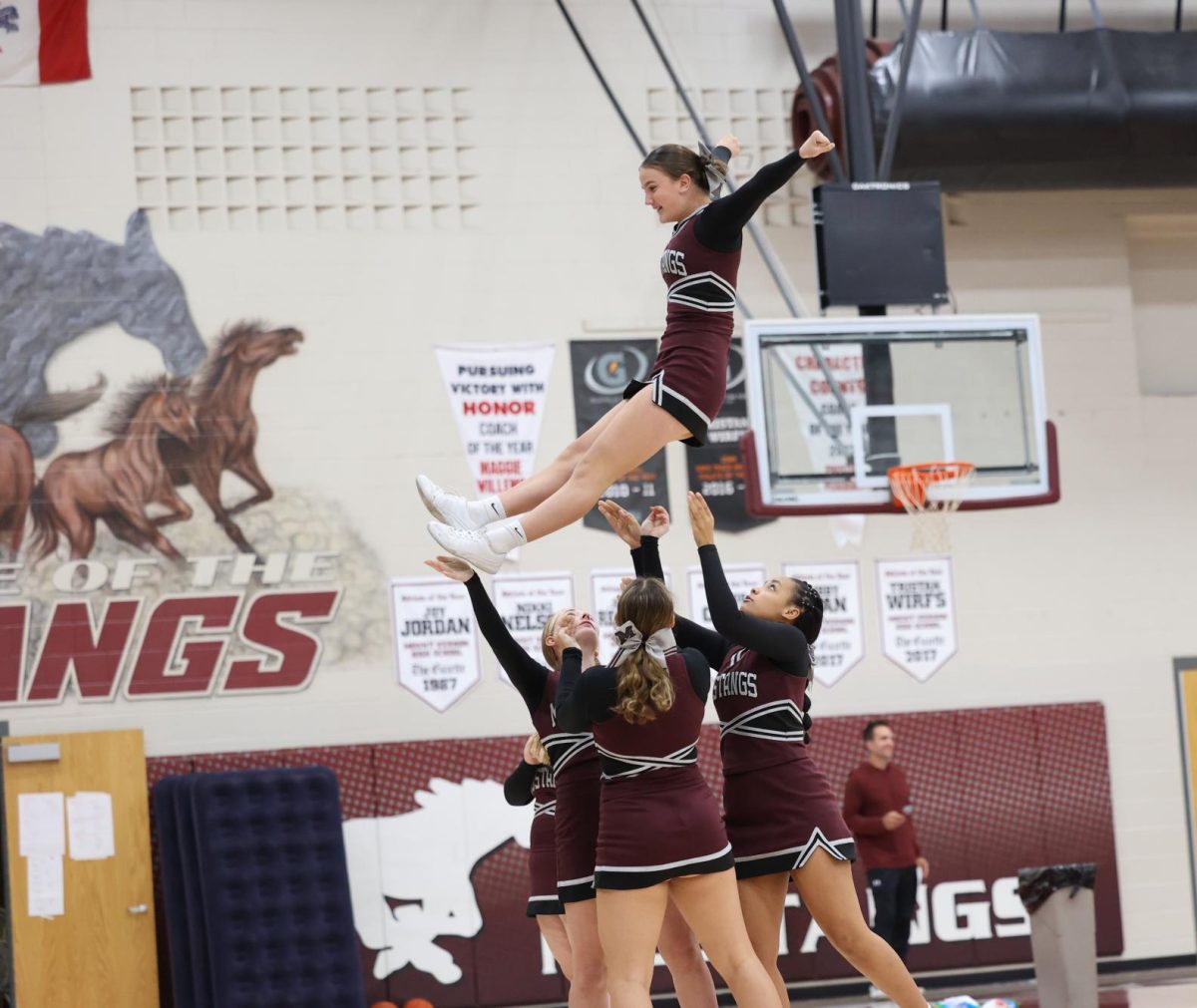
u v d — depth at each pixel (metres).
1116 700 11.50
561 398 11.06
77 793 9.85
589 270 11.20
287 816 9.77
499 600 10.79
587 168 11.27
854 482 8.99
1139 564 11.67
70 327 10.41
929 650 11.31
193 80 10.73
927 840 10.98
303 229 10.80
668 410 4.45
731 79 11.53
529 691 5.98
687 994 5.77
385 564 10.66
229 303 10.65
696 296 4.49
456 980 10.33
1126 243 12.03
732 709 5.61
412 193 11.00
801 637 5.51
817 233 9.30
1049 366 11.73
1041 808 11.19
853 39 9.80
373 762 10.41
